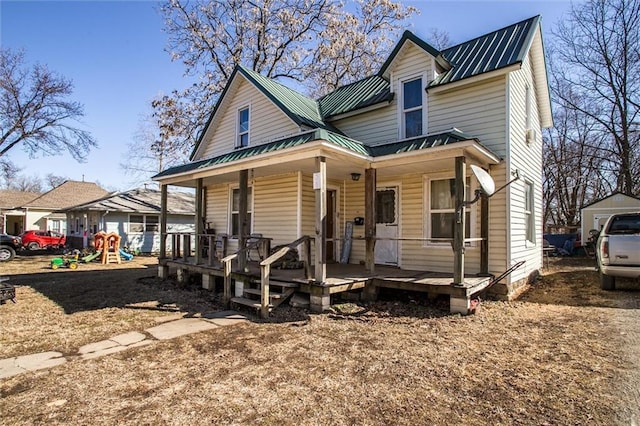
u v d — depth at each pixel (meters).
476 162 7.21
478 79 7.83
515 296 7.67
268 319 6.07
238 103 11.88
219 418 2.90
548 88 10.92
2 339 5.13
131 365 4.09
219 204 12.46
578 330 5.14
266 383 3.56
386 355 4.31
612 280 7.76
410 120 9.16
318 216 6.49
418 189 8.88
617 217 7.88
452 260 8.23
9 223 35.88
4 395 3.36
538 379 3.56
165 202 11.03
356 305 6.80
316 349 4.55
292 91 12.16
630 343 4.52
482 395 3.25
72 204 32.50
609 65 20.75
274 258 6.39
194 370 3.92
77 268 14.48
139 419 2.90
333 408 3.04
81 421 2.88
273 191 10.35
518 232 8.16
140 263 16.67
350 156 6.93
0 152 20.06
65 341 5.02
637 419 2.78
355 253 10.00
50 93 20.62
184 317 6.36
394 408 3.03
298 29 20.67
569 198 28.58
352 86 12.05
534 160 10.33
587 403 3.05
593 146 22.55
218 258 10.93
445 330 5.29
